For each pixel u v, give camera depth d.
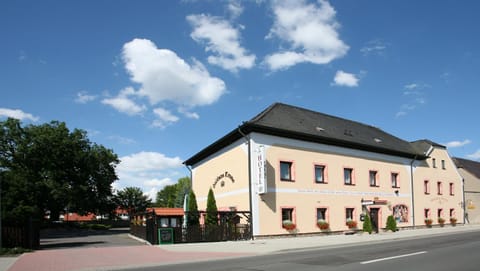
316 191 29.08
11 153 48.75
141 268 13.54
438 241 20.86
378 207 33.75
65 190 48.34
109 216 59.59
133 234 36.19
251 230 25.39
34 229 20.81
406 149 38.31
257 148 26.66
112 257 16.52
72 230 53.72
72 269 13.18
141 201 82.69
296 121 30.62
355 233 30.27
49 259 16.02
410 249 16.75
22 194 23.62
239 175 27.70
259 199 26.09
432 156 41.41
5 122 48.72
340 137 31.78
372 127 40.62
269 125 27.44
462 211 44.31
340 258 14.07
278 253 17.53
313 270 11.24
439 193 41.47
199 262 14.90
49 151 49.22
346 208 31.02
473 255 13.99
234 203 28.06
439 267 11.23
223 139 28.88
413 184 38.12
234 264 13.49
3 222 19.95
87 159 52.88
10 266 14.14
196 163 35.34
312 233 28.17
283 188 27.27
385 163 35.38
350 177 32.12
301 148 28.84
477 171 52.03
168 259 15.68
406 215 36.56
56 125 51.88
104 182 55.25
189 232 23.67
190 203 29.34
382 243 21.27
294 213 27.48
